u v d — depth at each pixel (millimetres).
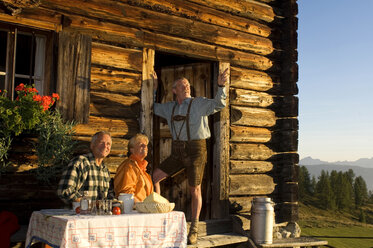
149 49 5375
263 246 5453
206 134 5148
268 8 6633
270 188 6418
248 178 6195
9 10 4293
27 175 4266
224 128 5992
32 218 3469
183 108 5156
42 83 4629
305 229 27266
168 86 6586
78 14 4852
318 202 89812
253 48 6422
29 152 4250
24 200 4285
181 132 5125
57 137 4070
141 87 5254
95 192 3912
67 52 4621
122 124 5031
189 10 5766
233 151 6062
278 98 6707
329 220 34031
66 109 4547
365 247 18109
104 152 3936
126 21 5191
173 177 6324
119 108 5035
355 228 29625
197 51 5809
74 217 2959
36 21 4492
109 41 5090
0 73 4355
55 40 4641
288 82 6660
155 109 5414
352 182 107250
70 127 4309
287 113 6621
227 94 6078
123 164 4160
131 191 3959
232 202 6000
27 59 4668
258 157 6340
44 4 4590
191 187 5062
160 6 5473
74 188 3660
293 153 6516
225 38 6109
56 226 2959
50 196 4379
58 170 4191
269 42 6625
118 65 5078
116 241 2986
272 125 6547
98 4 4965
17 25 4418
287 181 6512
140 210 3375
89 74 4758
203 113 5098
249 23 6441
